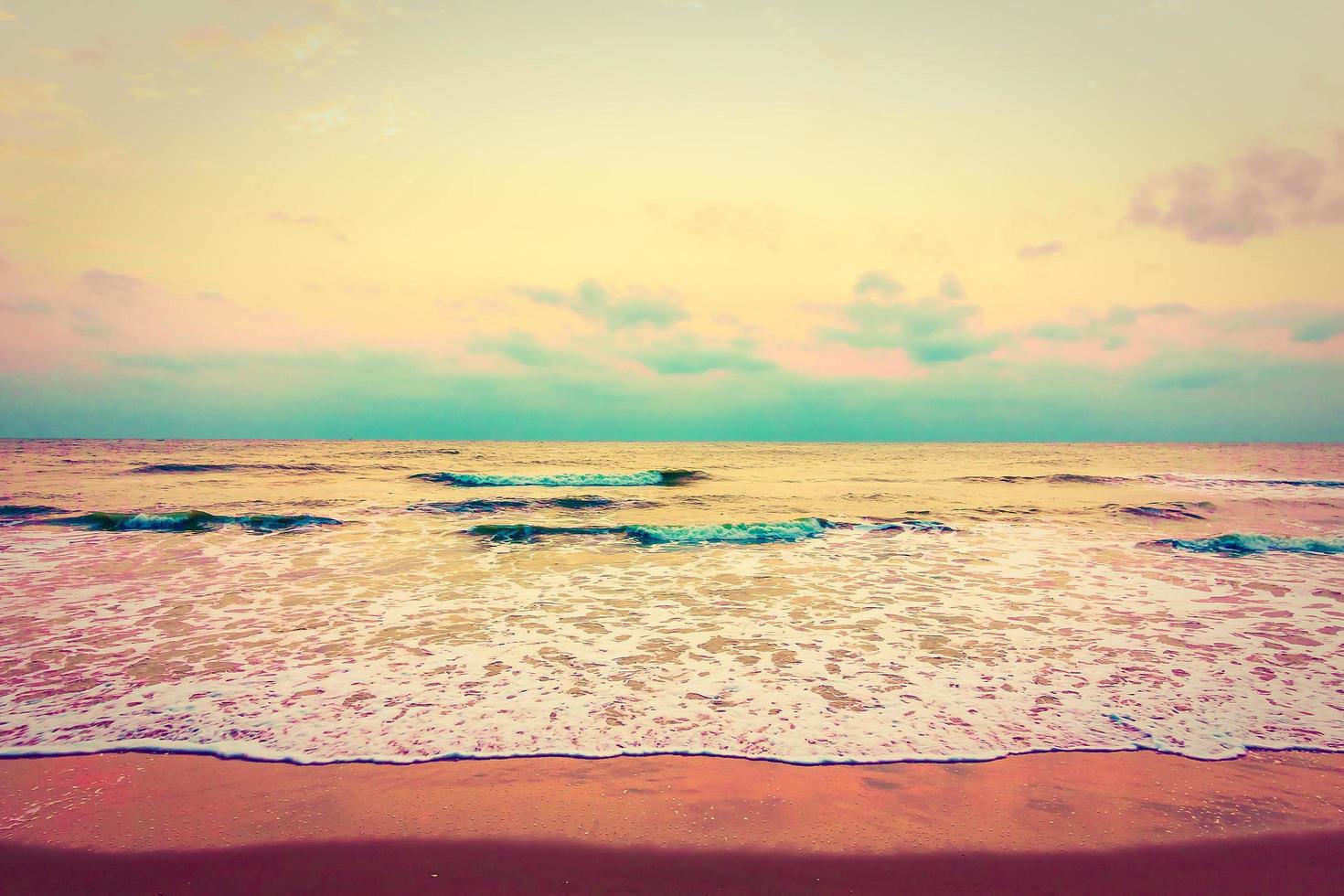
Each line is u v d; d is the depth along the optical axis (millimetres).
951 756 4852
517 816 4129
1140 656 6945
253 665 6633
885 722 5387
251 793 4379
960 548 13445
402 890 3535
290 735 5152
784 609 8805
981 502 22281
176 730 5234
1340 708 5688
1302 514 19375
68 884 3543
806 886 3559
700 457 57500
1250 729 5297
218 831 3982
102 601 9086
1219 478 33969
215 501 20984
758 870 3674
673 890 3533
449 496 23219
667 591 9805
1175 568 11414
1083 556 12516
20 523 15906
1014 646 7254
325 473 33438
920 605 8984
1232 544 13453
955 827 4035
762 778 4555
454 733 5191
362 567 11422
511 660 6805
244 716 5480
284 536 14617
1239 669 6562
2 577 10500
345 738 5121
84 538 14219
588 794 4367
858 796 4344
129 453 50406
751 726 5320
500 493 24453
